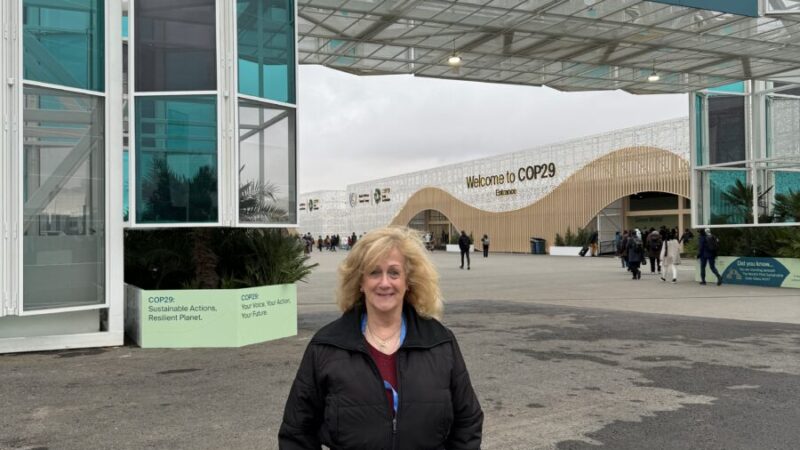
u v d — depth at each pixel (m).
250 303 8.82
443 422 2.14
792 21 14.00
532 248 49.59
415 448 2.10
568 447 4.52
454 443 2.26
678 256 19.30
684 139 38.22
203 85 9.02
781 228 17.48
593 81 19.83
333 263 36.19
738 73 18.61
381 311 2.22
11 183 8.01
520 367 7.13
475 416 2.27
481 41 15.82
